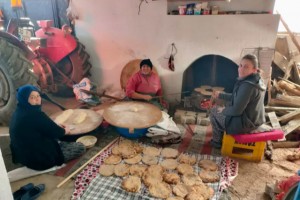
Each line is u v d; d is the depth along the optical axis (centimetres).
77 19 325
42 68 303
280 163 214
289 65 300
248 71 196
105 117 236
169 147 235
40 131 187
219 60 315
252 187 185
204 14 279
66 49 314
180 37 295
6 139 242
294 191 144
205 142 246
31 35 301
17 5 331
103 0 303
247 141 204
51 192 177
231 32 277
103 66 343
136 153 217
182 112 297
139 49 318
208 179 186
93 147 233
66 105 316
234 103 202
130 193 172
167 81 322
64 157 207
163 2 284
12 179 186
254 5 270
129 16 303
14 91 258
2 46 245
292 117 255
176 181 181
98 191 175
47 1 328
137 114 244
